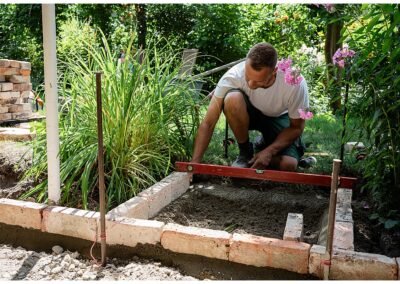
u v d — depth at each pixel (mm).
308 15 5449
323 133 4961
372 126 2773
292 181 2752
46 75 2779
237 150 4180
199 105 3844
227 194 3426
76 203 3031
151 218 2990
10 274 2330
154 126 3475
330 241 2104
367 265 2139
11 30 11898
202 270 2408
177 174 3443
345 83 3184
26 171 3443
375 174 2947
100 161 2314
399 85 2648
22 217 2746
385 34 2664
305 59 4750
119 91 3275
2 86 5488
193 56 4527
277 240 2322
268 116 3689
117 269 2395
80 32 4926
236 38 9250
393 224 2658
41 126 3555
